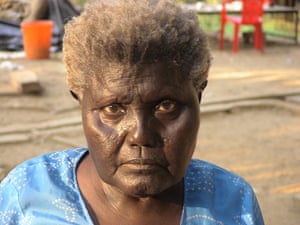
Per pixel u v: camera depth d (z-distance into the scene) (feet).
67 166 4.20
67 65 3.62
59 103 24.84
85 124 3.54
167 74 3.34
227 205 4.25
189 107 3.48
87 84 3.49
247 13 38.24
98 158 3.53
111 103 3.39
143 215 3.96
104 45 3.29
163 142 3.42
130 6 3.43
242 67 33.37
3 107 24.07
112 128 3.44
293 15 47.78
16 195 4.10
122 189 3.48
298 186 16.94
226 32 45.73
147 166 3.41
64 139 20.79
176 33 3.31
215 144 20.66
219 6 41.14
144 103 3.35
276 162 18.92
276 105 25.26
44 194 4.03
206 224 4.05
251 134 21.93
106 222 3.96
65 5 37.76
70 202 3.98
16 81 26.13
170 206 4.06
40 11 36.45
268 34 45.42
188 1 46.03
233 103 25.20
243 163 18.80
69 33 3.59
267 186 16.93
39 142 20.59
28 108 24.03
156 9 3.40
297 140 21.26
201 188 4.22
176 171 3.48
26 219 4.00
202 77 3.57
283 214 15.12
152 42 3.25
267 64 34.45
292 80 30.07
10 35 36.40
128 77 3.31
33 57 33.81
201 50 3.50
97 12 3.46
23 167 4.29
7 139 20.54
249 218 4.25
